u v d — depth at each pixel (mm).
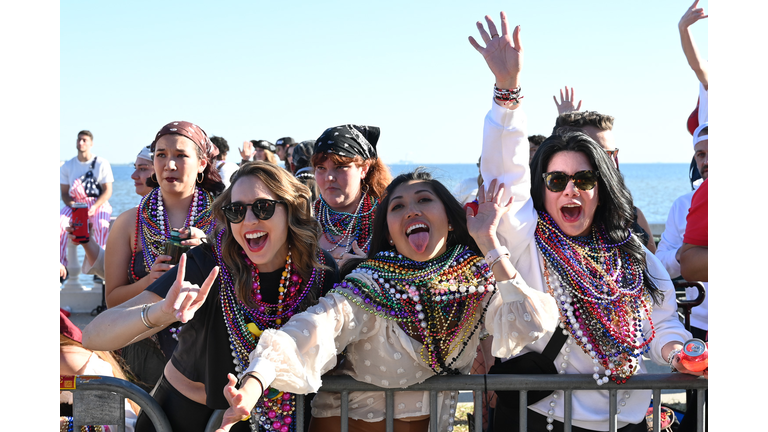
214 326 2311
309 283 2371
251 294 2312
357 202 3797
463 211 2420
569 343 2385
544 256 2467
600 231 2529
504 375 2291
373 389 2248
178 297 2008
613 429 2314
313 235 2348
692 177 4504
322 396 2383
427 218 2271
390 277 2266
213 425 2271
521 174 2469
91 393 2244
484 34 2439
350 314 2172
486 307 2336
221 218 2332
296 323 2086
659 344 2480
